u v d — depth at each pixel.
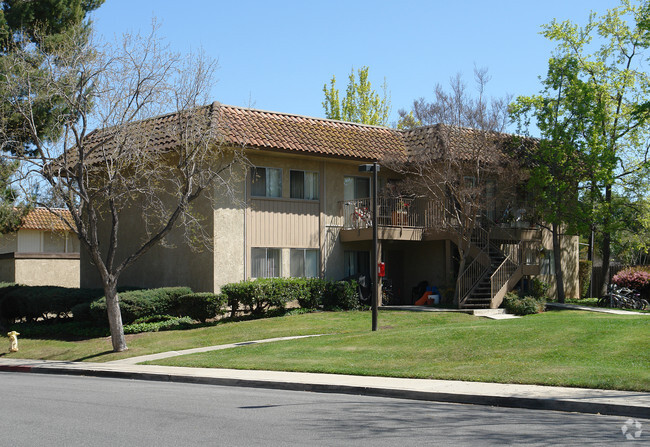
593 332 16.27
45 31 25.39
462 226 27.72
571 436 8.42
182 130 21.70
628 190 32.31
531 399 10.84
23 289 26.45
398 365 14.91
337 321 23.69
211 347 19.89
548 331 16.73
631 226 32.34
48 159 19.52
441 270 29.92
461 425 9.24
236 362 16.50
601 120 30.41
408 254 31.34
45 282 34.19
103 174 25.62
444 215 28.14
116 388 13.80
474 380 12.91
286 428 9.06
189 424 9.40
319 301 26.58
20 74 21.84
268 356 17.08
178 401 11.69
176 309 24.20
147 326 22.80
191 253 26.00
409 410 10.62
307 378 13.92
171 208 26.48
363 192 30.02
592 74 32.03
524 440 8.19
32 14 26.11
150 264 27.75
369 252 30.17
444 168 27.27
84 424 9.48
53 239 40.25
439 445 7.94
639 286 30.42
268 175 27.05
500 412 10.42
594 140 29.80
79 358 19.62
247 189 26.30
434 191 28.91
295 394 12.67
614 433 8.62
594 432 8.69
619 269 41.66
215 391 13.19
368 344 17.58
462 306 26.77
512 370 13.41
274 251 27.06
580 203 30.58
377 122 48.56
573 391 11.46
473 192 26.42
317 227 28.31
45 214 39.78
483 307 26.88
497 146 27.88
